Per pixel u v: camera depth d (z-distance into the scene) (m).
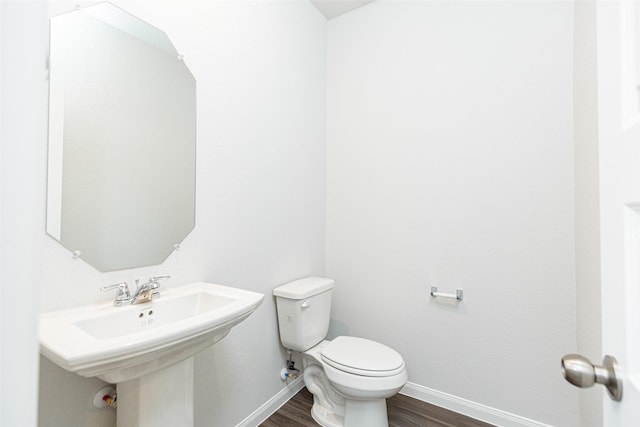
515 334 1.54
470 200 1.67
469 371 1.65
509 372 1.55
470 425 1.57
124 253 1.03
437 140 1.77
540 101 1.50
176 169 1.20
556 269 1.45
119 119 1.03
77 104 0.93
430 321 1.78
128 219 1.05
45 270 0.85
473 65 1.67
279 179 1.74
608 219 0.46
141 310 0.97
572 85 1.42
